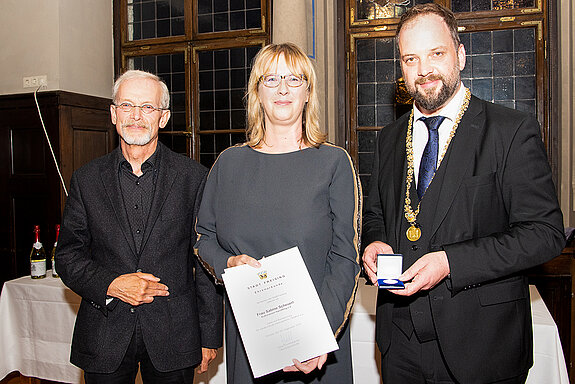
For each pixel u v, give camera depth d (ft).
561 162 12.07
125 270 5.32
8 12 13.80
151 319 5.28
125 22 15.52
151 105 5.52
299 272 4.12
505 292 4.42
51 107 13.34
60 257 5.50
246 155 4.75
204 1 14.83
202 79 14.97
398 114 13.46
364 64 13.64
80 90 14.08
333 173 4.54
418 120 4.99
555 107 12.34
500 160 4.42
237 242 4.48
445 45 4.49
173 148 15.38
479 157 4.47
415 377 4.69
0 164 14.01
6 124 13.87
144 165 5.62
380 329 4.99
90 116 14.24
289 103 4.51
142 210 5.55
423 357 4.62
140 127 5.47
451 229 4.42
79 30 14.07
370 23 13.44
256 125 4.80
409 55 4.58
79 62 14.06
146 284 5.09
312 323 4.03
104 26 15.12
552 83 12.34
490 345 4.36
